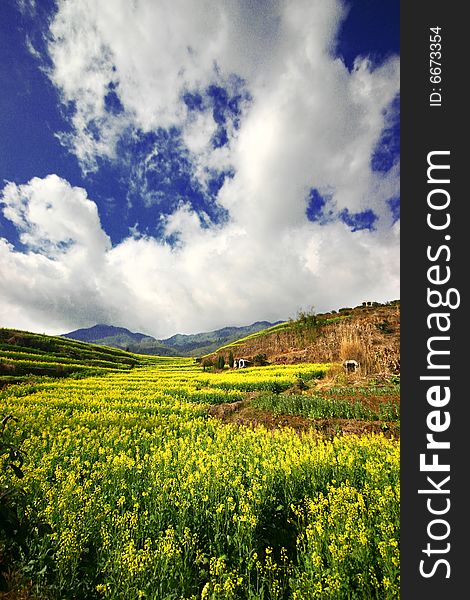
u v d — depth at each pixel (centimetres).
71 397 2256
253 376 3284
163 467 813
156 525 568
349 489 604
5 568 418
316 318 5341
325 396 1691
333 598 388
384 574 420
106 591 421
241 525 536
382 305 5862
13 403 1938
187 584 445
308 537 487
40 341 6862
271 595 412
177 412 1800
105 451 1014
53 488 632
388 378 1991
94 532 539
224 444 1067
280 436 1088
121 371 5400
